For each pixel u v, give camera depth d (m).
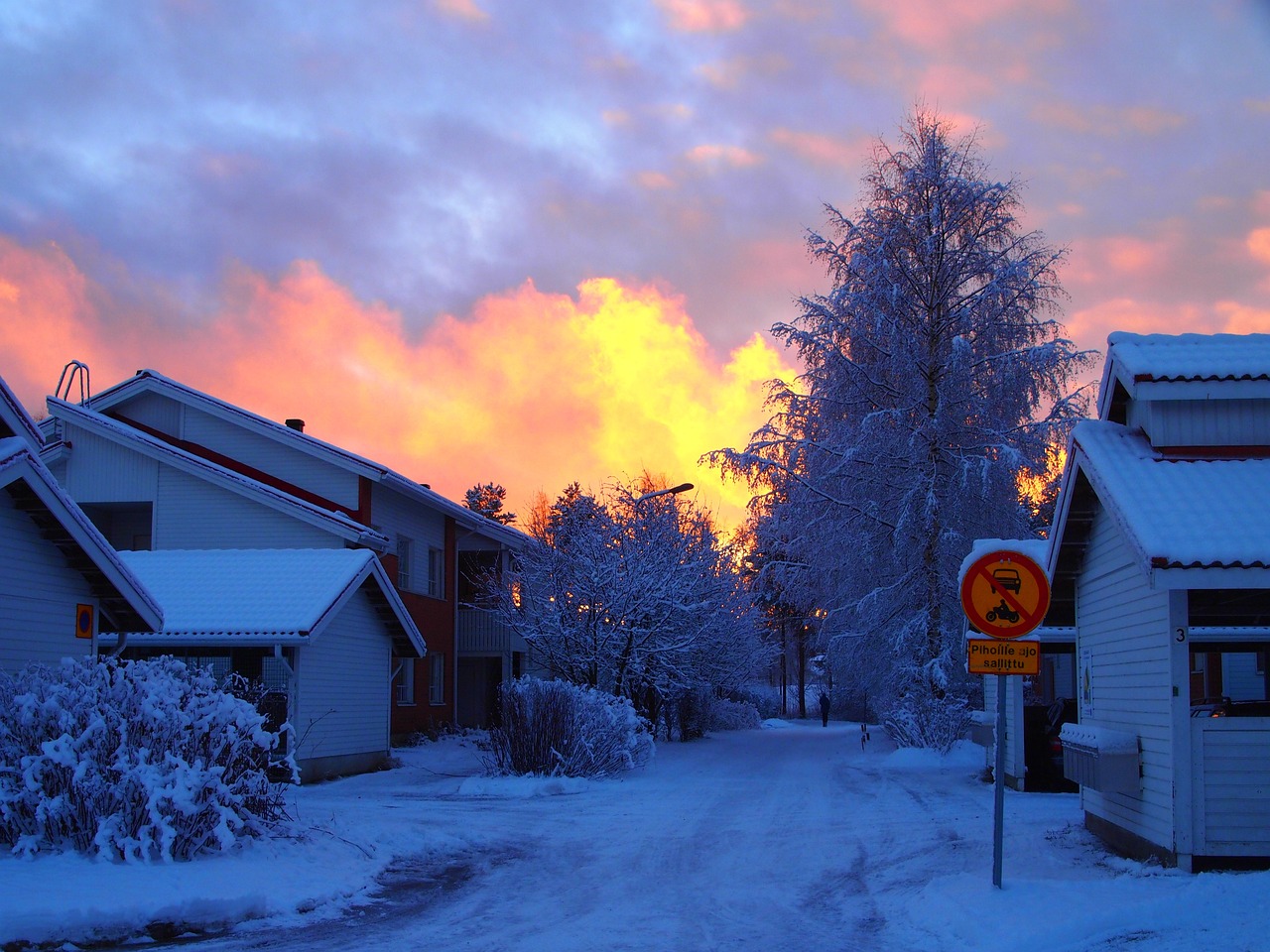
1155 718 9.88
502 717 21.42
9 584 12.84
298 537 26.88
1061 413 25.44
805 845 12.84
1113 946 7.38
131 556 24.83
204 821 10.47
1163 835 9.66
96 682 10.83
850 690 30.81
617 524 29.11
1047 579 9.18
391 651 25.34
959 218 26.69
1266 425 10.44
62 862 9.74
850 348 27.05
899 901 9.60
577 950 8.02
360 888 10.38
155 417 30.41
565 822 14.99
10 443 12.48
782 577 28.34
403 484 29.77
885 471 26.53
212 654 21.83
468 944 8.22
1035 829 13.08
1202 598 11.33
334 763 22.20
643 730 24.20
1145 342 11.20
